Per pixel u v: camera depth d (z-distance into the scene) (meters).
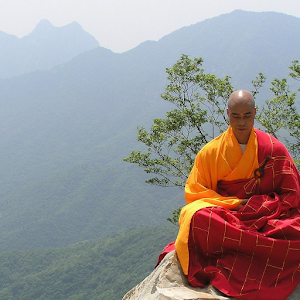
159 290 3.33
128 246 126.62
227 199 3.54
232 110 3.43
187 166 16.42
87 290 108.19
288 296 3.24
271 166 3.50
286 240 3.19
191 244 3.49
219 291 3.33
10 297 107.00
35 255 133.38
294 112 15.38
